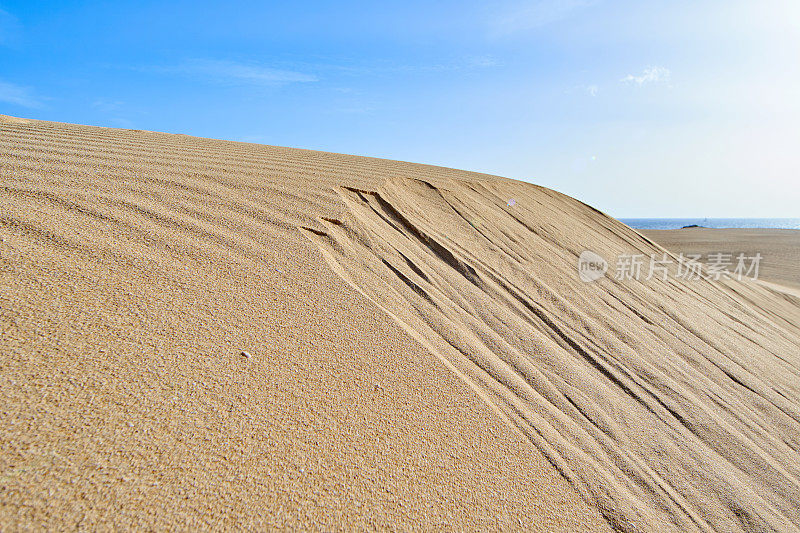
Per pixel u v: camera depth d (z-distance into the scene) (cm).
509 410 167
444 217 415
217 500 96
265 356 143
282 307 173
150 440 103
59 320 126
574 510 133
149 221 203
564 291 356
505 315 266
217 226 221
